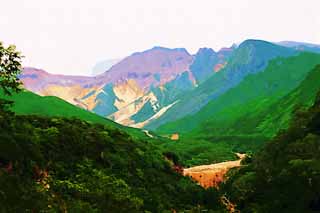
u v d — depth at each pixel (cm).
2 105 5300
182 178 8031
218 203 7619
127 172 6419
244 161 11650
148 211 5409
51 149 5534
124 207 5091
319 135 8088
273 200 6650
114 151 6831
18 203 3919
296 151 7750
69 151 5859
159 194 6425
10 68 4766
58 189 4719
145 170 7044
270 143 9512
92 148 6372
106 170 6053
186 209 6512
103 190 5222
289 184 6600
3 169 4216
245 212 7075
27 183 4375
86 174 5519
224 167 12925
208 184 11194
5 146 4472
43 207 4144
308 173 6419
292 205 6278
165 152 8906
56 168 5184
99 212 4691
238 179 8519
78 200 4716
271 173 7544
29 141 5088
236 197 7888
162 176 7306
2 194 3841
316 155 7231
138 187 6122
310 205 6175
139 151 7606
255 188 7588
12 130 5050
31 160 4775
